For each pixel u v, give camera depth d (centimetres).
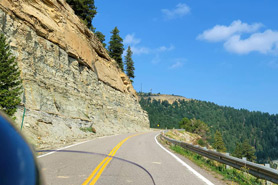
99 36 8131
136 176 656
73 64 3488
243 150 12988
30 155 80
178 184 729
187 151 1811
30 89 2261
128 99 6844
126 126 5841
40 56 2620
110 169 727
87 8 5981
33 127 1816
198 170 1011
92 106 3850
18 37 2292
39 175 79
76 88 3328
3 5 2133
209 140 14625
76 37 3619
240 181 836
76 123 2875
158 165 1053
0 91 1483
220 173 977
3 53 1580
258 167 773
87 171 643
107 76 5403
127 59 10525
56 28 3025
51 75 2781
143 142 2444
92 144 1784
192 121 14738
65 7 3438
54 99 2672
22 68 2248
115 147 1655
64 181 525
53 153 827
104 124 4109
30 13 2550
